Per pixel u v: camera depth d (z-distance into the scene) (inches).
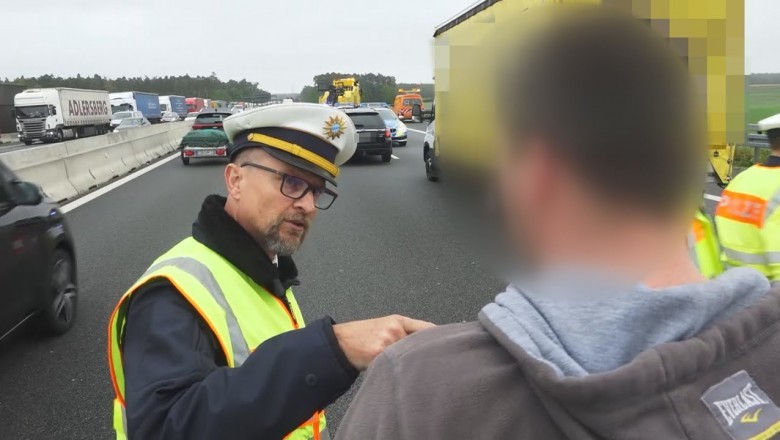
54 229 175.6
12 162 374.0
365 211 379.9
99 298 208.5
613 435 23.8
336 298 204.7
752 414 25.2
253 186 67.9
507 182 28.7
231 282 62.1
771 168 104.9
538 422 25.6
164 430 45.9
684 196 27.4
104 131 1845.5
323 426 70.5
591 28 27.4
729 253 106.5
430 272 231.8
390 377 28.9
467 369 27.5
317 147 68.3
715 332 26.1
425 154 496.7
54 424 126.2
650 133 26.7
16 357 159.6
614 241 26.9
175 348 51.6
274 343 47.2
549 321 27.3
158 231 319.9
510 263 29.0
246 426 44.8
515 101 27.9
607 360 25.7
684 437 23.9
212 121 772.6
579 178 27.0
